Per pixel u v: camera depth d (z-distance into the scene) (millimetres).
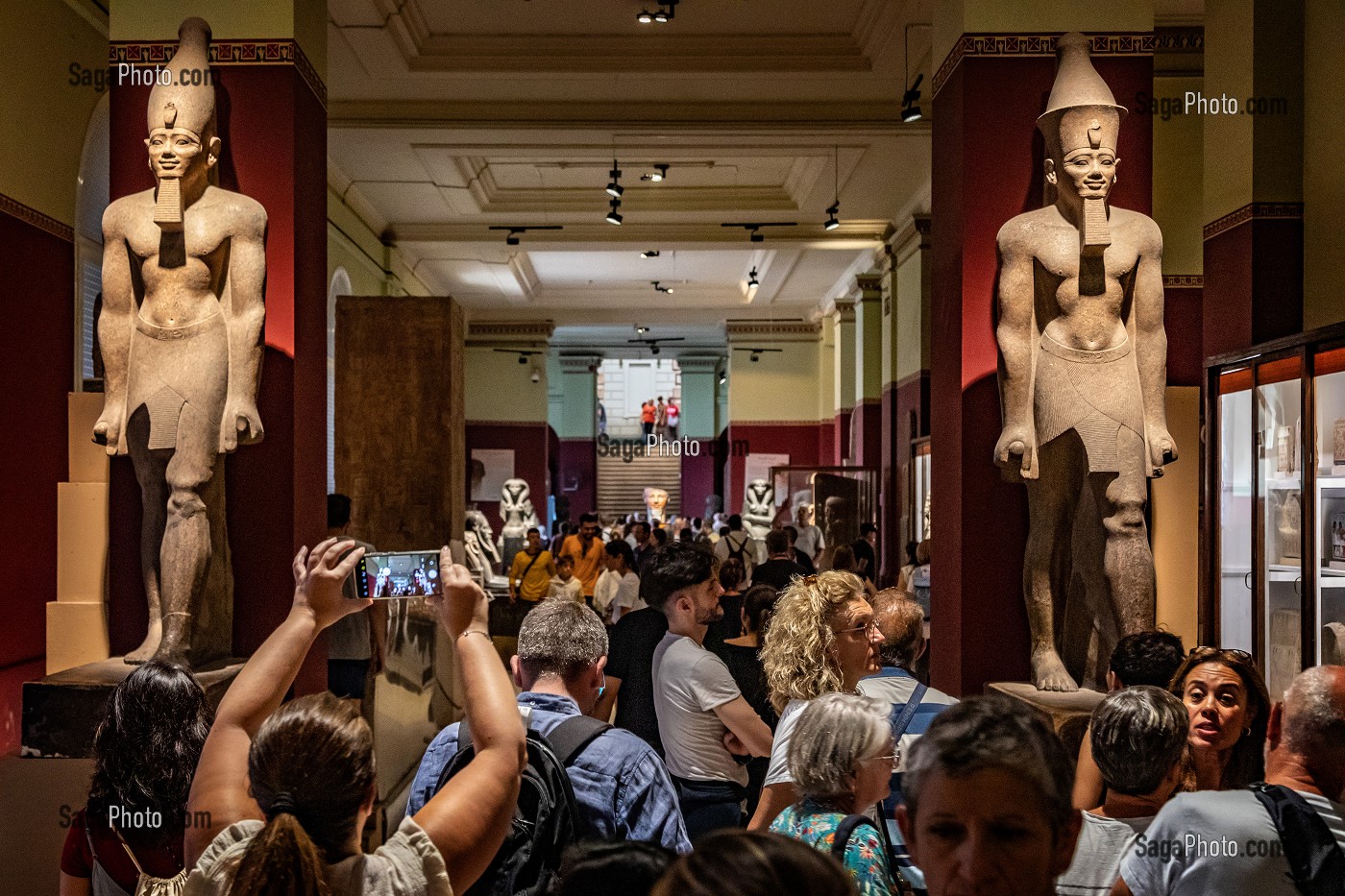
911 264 12719
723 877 1017
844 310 17516
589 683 2516
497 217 13742
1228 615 5707
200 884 1467
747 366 20891
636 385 32125
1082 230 4285
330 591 1784
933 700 3010
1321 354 4777
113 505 4898
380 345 9117
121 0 4918
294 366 4938
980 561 4797
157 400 4402
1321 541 4742
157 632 4539
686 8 8289
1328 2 5250
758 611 4203
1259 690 2654
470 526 12531
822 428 20266
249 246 4531
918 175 11547
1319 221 5324
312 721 1496
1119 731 2217
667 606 3340
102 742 2240
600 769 2238
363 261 13250
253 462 4902
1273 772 2217
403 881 1459
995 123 4836
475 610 1778
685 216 13539
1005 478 4582
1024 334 4398
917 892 2357
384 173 11648
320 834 1448
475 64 8969
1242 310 5625
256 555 4887
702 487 26672
